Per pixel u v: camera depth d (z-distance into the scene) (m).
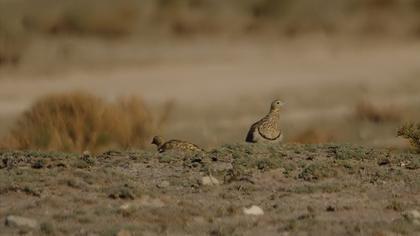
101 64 86.06
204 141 51.94
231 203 29.44
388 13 107.19
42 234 26.36
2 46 84.88
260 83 78.25
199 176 32.16
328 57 90.69
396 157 35.03
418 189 31.34
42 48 89.56
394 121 62.78
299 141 50.44
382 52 92.88
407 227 27.31
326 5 108.69
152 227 26.98
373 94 74.25
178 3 106.06
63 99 49.44
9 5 102.69
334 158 34.66
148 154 34.94
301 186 31.06
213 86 76.81
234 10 107.81
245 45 96.19
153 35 98.44
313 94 74.25
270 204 29.47
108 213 28.12
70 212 28.23
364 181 32.00
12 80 79.75
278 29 102.75
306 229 27.03
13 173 31.61
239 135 55.97
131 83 78.19
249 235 26.47
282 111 67.75
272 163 32.94
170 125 60.12
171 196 30.06
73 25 97.06
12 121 62.56
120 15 99.19
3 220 27.53
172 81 79.00
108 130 48.75
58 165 32.97
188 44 95.81
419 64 86.44
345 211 28.94
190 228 27.09
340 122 62.88
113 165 33.53
